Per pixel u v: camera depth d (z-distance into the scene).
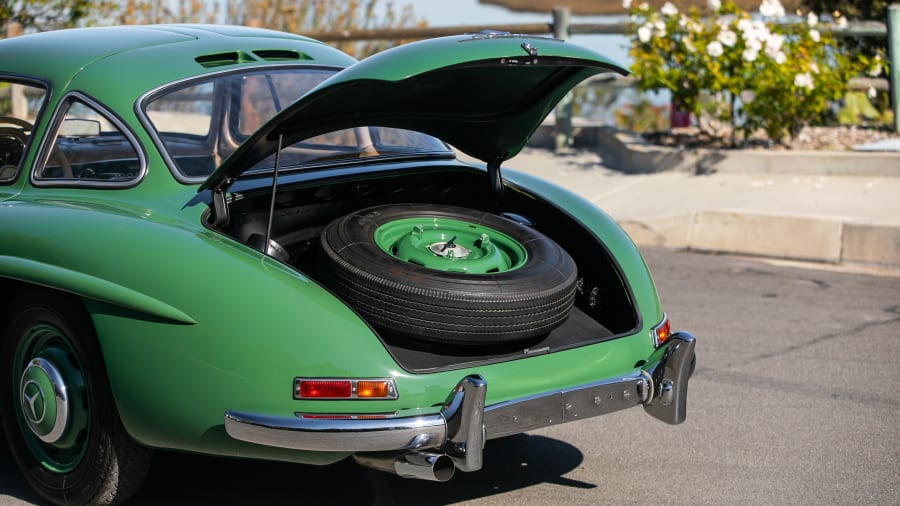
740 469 4.25
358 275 3.46
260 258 3.41
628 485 4.08
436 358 3.54
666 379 3.72
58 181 4.04
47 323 3.64
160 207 3.76
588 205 4.41
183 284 3.28
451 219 3.95
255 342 3.18
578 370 3.63
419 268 3.48
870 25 10.67
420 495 3.93
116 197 3.86
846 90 10.40
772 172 9.53
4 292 3.84
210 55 4.36
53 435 3.63
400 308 3.42
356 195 4.29
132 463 3.55
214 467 4.15
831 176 9.34
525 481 4.11
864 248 7.82
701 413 4.91
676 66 10.27
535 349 3.63
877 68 9.92
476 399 3.17
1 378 3.85
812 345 5.93
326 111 3.68
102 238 3.47
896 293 7.05
